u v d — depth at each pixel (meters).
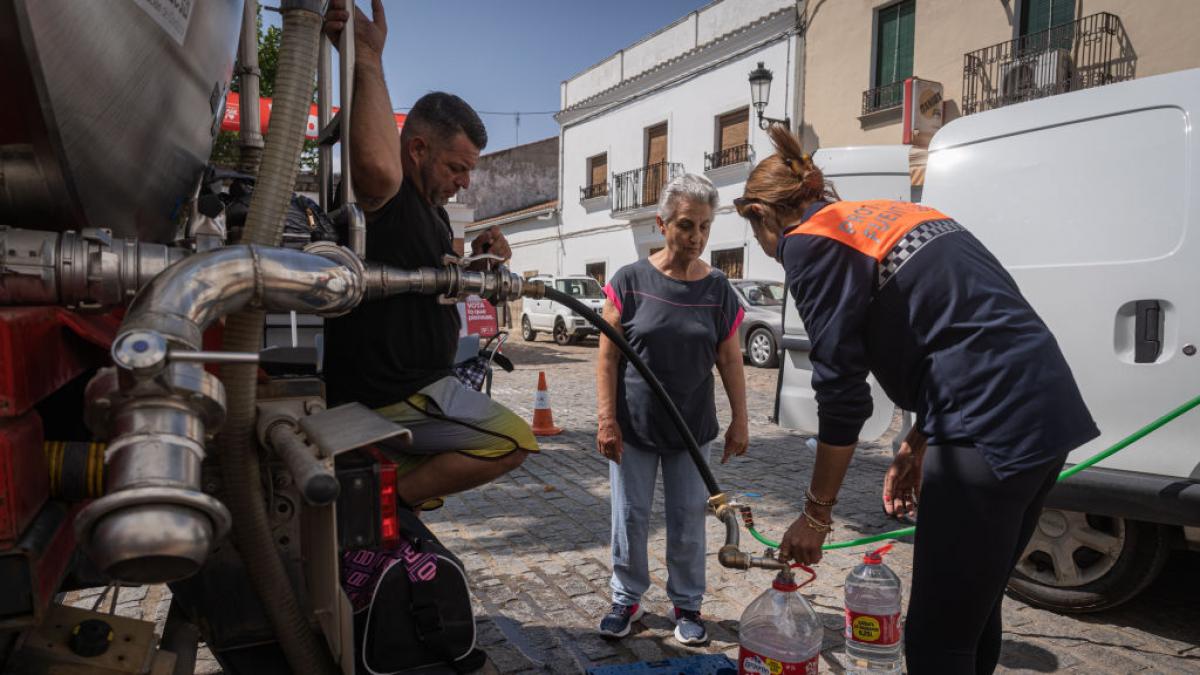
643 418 2.73
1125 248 2.87
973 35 12.51
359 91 1.70
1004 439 1.60
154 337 0.88
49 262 1.08
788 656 2.00
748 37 16.52
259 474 1.39
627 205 20.45
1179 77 2.82
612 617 2.91
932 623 1.71
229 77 1.79
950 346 1.68
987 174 3.28
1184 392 2.71
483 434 2.05
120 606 3.06
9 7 0.88
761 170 2.03
